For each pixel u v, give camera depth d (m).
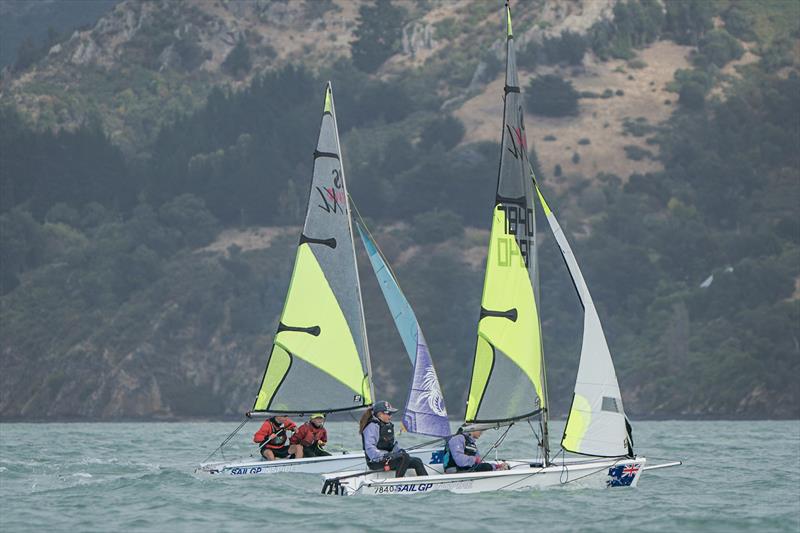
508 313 99.81
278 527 89.12
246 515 94.81
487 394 99.12
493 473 102.56
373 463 103.44
